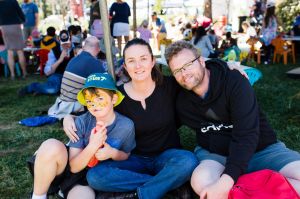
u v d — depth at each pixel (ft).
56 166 7.48
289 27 43.06
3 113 17.83
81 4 52.42
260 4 47.16
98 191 8.04
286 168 7.50
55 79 21.59
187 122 8.50
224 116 7.96
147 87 8.26
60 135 14.06
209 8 52.47
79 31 26.66
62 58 21.66
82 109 15.11
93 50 15.05
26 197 9.16
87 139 8.05
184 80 7.70
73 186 7.98
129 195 7.82
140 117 8.34
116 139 8.11
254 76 14.96
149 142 8.61
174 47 7.74
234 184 7.07
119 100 8.27
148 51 8.04
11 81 27.02
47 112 17.48
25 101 20.21
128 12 32.30
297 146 11.76
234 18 64.08
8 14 26.55
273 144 8.25
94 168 7.84
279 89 20.53
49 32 29.12
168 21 65.72
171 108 8.50
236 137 7.50
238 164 7.16
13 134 14.38
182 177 7.80
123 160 8.29
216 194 6.95
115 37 32.45
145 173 8.59
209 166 7.68
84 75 14.79
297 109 15.96
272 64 31.58
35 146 13.03
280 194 6.53
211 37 35.94
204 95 7.97
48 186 7.63
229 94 7.70
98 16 28.02
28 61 33.32
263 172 7.12
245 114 7.54
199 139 8.55
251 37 33.37
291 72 24.23
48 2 85.20
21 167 11.00
